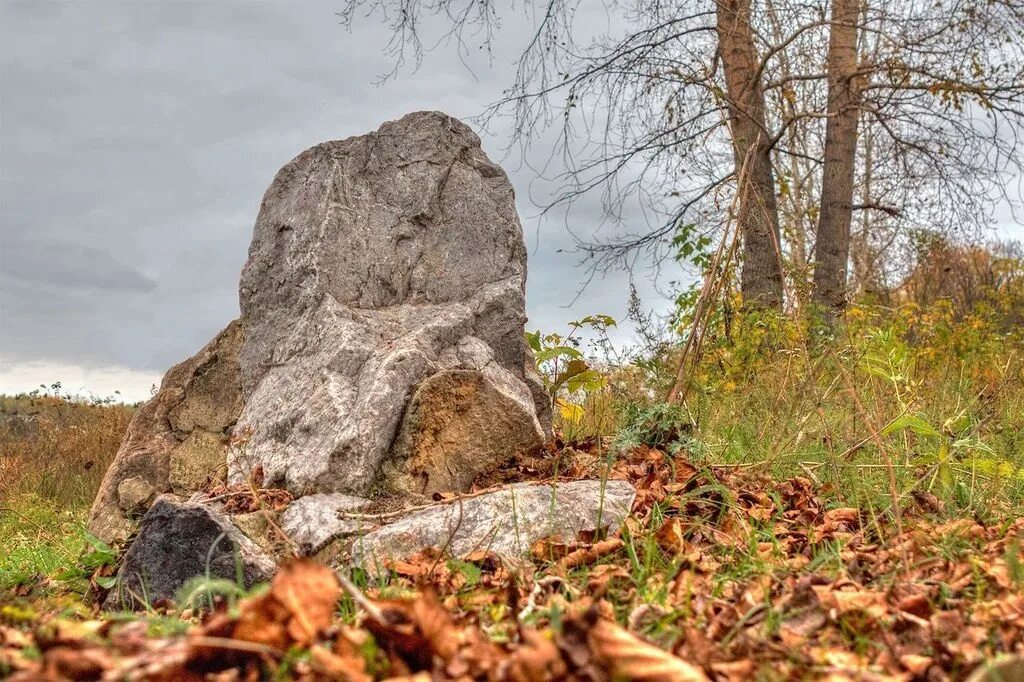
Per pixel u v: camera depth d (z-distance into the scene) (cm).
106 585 447
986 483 554
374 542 432
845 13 1257
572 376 740
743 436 645
